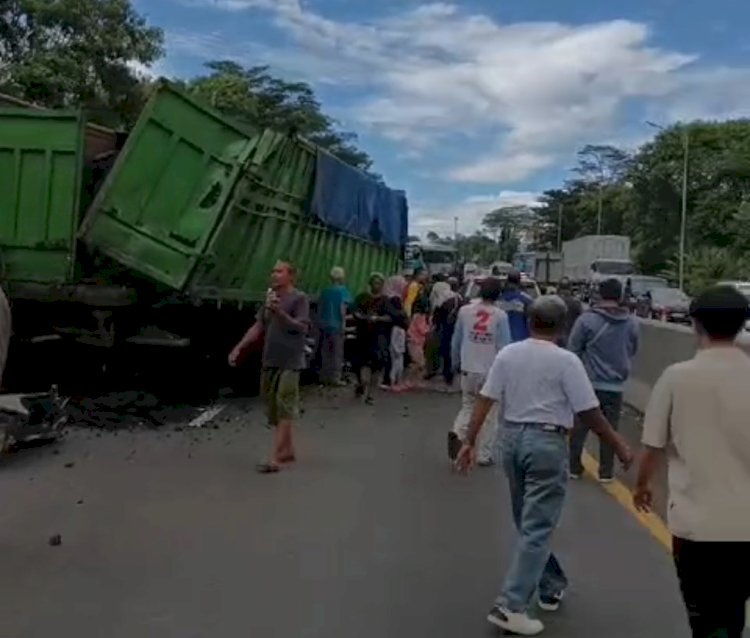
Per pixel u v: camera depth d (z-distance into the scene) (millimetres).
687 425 4301
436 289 18453
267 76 75938
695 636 4348
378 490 9125
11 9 37562
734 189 93562
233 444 11133
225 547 7176
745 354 4363
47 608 5891
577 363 5688
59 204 12367
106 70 39031
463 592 6293
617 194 129750
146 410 12844
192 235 12438
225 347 14875
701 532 4199
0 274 12453
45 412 10656
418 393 16766
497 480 9641
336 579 6508
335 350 17422
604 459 9609
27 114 12414
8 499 8406
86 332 13164
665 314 46031
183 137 12500
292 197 15594
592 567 6910
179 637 5469
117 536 7391
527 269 86312
